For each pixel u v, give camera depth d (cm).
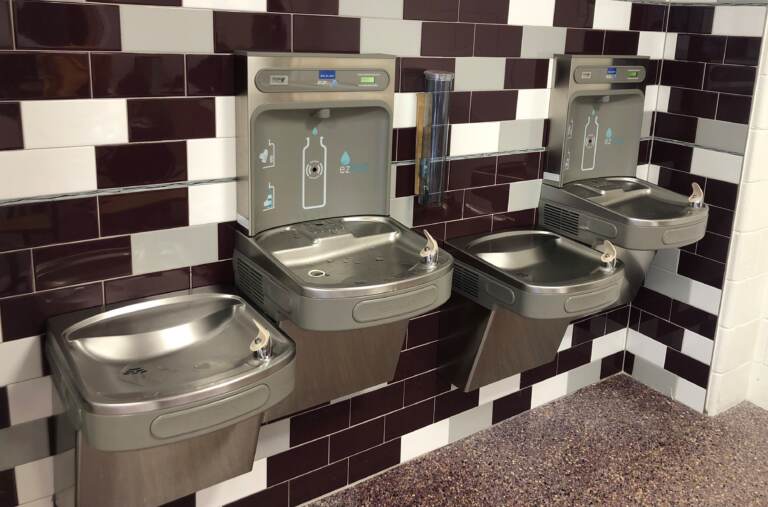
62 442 202
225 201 226
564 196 299
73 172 195
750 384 358
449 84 254
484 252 281
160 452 194
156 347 201
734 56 305
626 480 295
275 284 208
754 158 305
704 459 311
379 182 248
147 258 215
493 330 272
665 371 361
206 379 174
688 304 344
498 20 271
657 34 327
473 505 278
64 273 201
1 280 192
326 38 231
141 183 207
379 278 214
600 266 266
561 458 309
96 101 194
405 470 298
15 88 182
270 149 223
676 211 295
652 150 346
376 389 283
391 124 240
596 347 365
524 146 296
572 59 284
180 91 207
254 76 207
